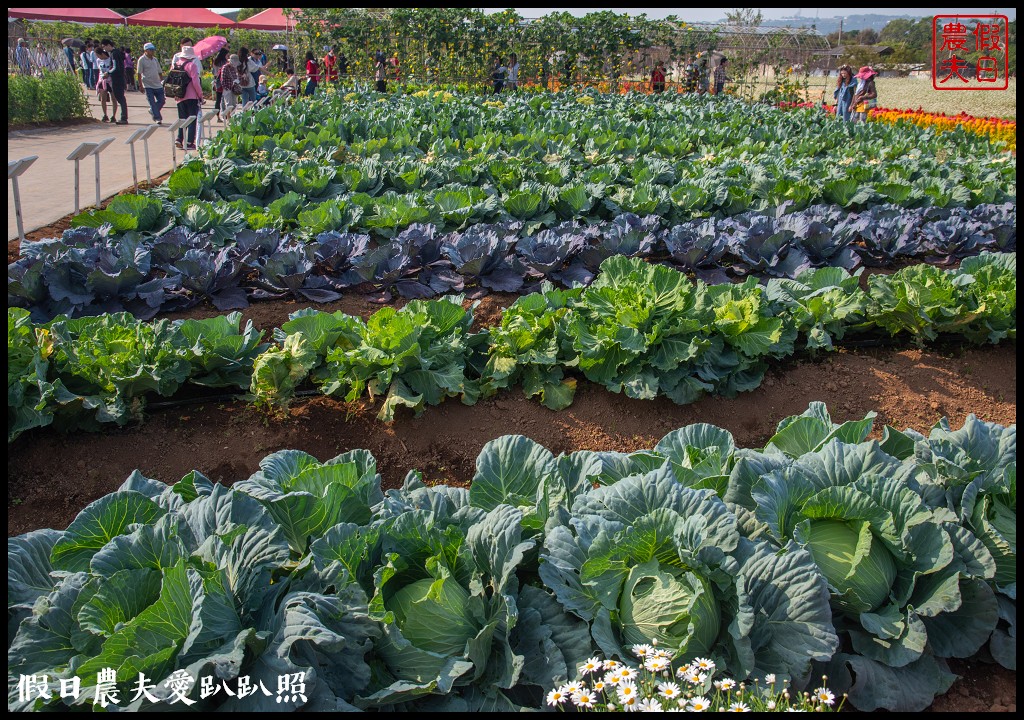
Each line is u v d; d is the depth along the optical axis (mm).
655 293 7379
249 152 15820
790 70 41312
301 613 3248
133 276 8547
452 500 4398
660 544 3650
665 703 3312
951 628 3982
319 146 16297
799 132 22766
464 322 7484
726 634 3576
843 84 27922
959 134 21172
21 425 6012
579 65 39500
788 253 10086
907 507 3906
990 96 41969
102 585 3273
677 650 3369
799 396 7562
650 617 3512
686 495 3869
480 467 4480
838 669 3773
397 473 6625
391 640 3400
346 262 9758
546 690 3451
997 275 8297
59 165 18234
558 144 18172
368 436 6820
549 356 7137
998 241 11117
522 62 38812
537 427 7023
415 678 3398
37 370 6098
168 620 3117
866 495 3844
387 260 9422
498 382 7102
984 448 4457
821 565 3840
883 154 17516
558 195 11938
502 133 20797
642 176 13859
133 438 6539
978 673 4020
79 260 8422
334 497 3973
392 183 13828
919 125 26953
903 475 4152
